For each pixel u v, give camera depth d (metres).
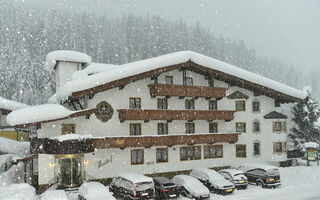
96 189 19.20
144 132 28.75
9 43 76.44
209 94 31.17
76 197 21.58
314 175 30.25
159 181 22.34
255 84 33.28
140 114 27.22
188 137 29.50
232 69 31.97
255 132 34.81
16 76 66.12
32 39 84.69
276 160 34.97
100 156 26.23
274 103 36.38
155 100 29.48
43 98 64.50
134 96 28.44
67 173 24.03
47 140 23.36
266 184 25.22
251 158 34.34
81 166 24.88
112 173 26.62
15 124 22.75
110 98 27.25
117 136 26.31
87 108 26.14
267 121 35.53
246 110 34.59
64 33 88.25
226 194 23.19
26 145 36.88
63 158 23.52
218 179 24.17
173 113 29.00
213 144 32.38
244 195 22.91
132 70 26.55
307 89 42.88
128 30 109.31
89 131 26.14
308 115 41.81
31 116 23.25
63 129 25.41
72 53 32.69
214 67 30.98
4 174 27.38
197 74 32.41
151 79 29.41
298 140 42.19
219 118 31.70
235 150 33.91
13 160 28.58
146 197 20.34
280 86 34.50
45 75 67.62
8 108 42.72
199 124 31.95
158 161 29.05
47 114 23.59
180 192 22.69
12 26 88.94
